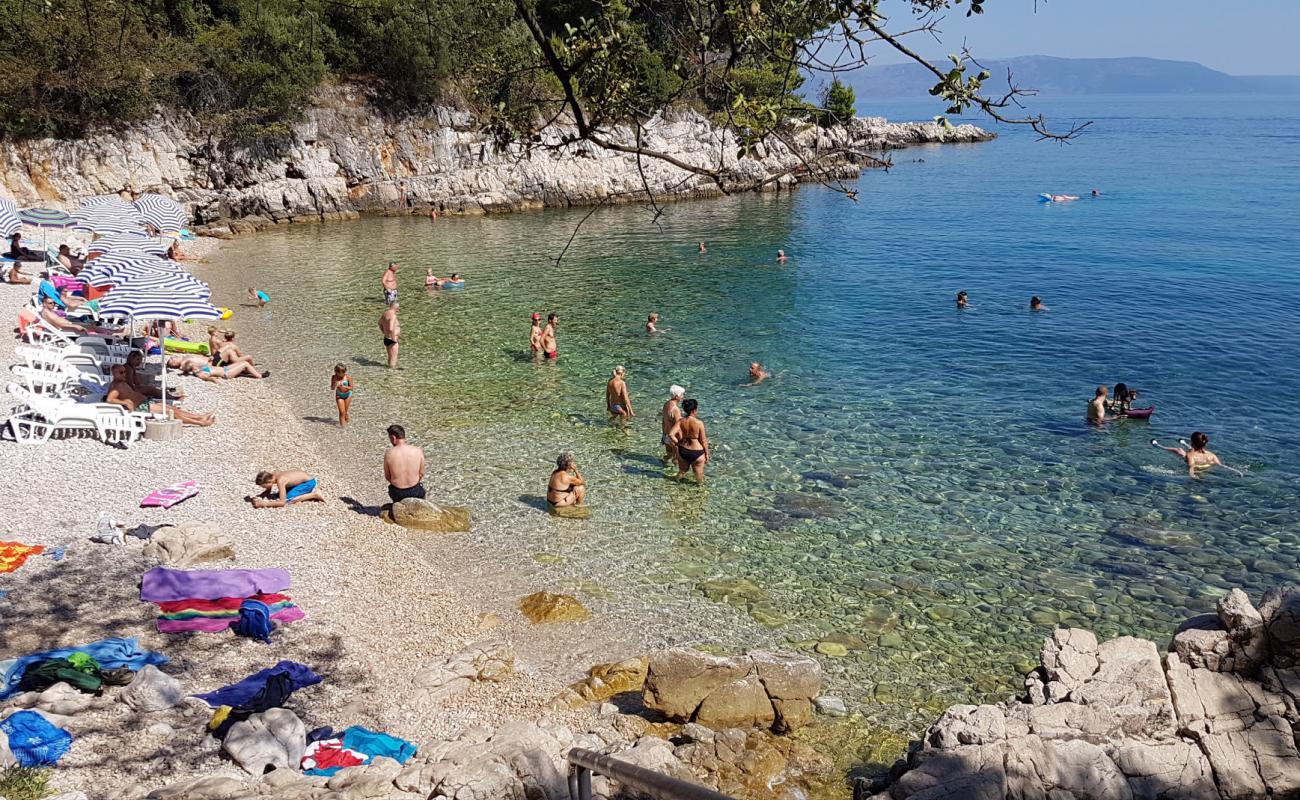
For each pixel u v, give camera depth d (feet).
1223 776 31.83
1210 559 53.67
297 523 56.70
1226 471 66.49
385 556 53.52
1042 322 111.65
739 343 101.81
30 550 48.60
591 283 134.00
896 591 50.49
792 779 35.70
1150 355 97.19
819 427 75.61
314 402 80.89
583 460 68.59
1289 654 33.76
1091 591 50.26
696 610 48.73
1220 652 34.68
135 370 72.54
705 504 61.21
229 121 186.50
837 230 188.55
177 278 68.80
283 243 168.55
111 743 33.63
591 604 49.26
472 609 48.55
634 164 229.66
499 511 60.03
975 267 148.15
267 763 33.19
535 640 45.91
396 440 59.00
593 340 102.47
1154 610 48.26
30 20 155.22
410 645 44.68
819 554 54.60
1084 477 65.51
